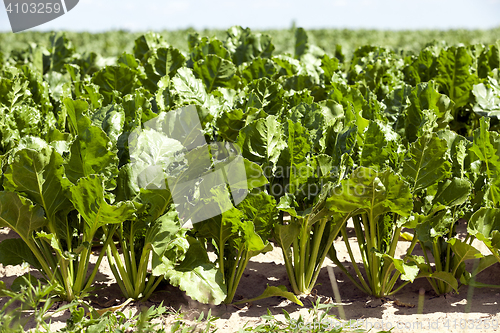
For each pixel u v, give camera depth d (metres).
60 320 2.37
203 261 2.50
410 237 3.41
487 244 2.44
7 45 17.92
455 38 25.64
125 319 2.37
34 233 2.64
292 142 2.55
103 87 4.23
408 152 2.66
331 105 3.26
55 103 4.59
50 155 2.27
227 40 6.06
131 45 19.52
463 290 2.80
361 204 2.40
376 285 2.70
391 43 23.27
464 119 4.91
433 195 2.65
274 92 3.29
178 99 3.08
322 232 2.68
